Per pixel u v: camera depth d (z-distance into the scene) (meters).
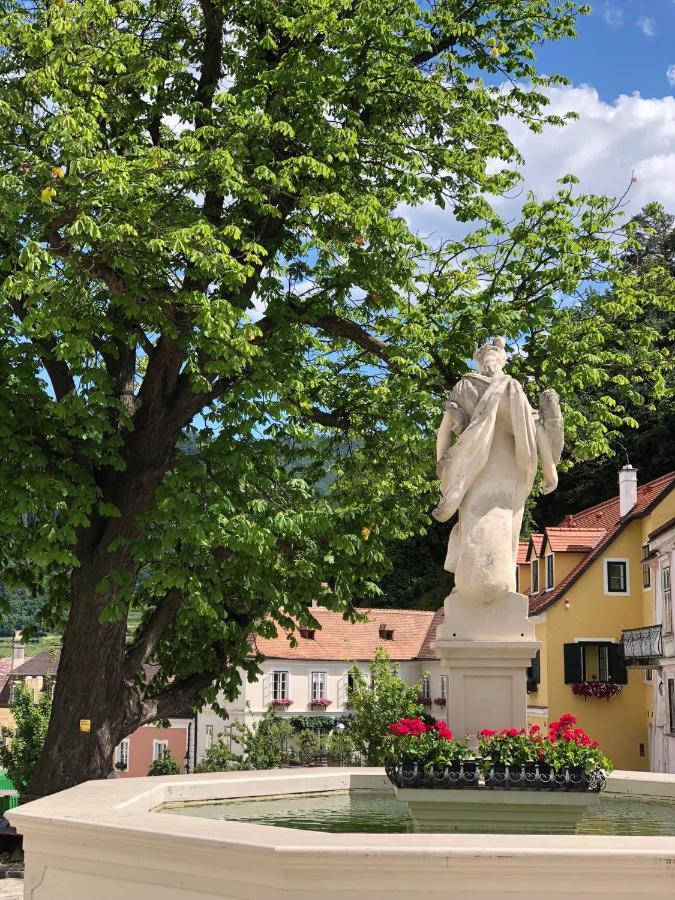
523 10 20.39
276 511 16.89
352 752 34.53
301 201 16.23
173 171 15.64
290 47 17.67
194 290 15.74
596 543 45.06
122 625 17.34
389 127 18.67
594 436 19.55
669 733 37.41
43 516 15.69
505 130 19.16
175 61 17.20
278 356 17.73
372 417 19.88
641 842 5.90
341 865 5.72
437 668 53.56
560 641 43.34
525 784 8.38
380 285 17.45
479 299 19.59
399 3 17.73
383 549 19.36
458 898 5.73
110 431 16.31
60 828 6.93
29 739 27.89
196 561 16.81
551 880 5.73
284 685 52.31
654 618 40.56
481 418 9.55
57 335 17.16
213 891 6.13
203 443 17.97
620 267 20.83
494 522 9.50
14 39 16.09
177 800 9.36
